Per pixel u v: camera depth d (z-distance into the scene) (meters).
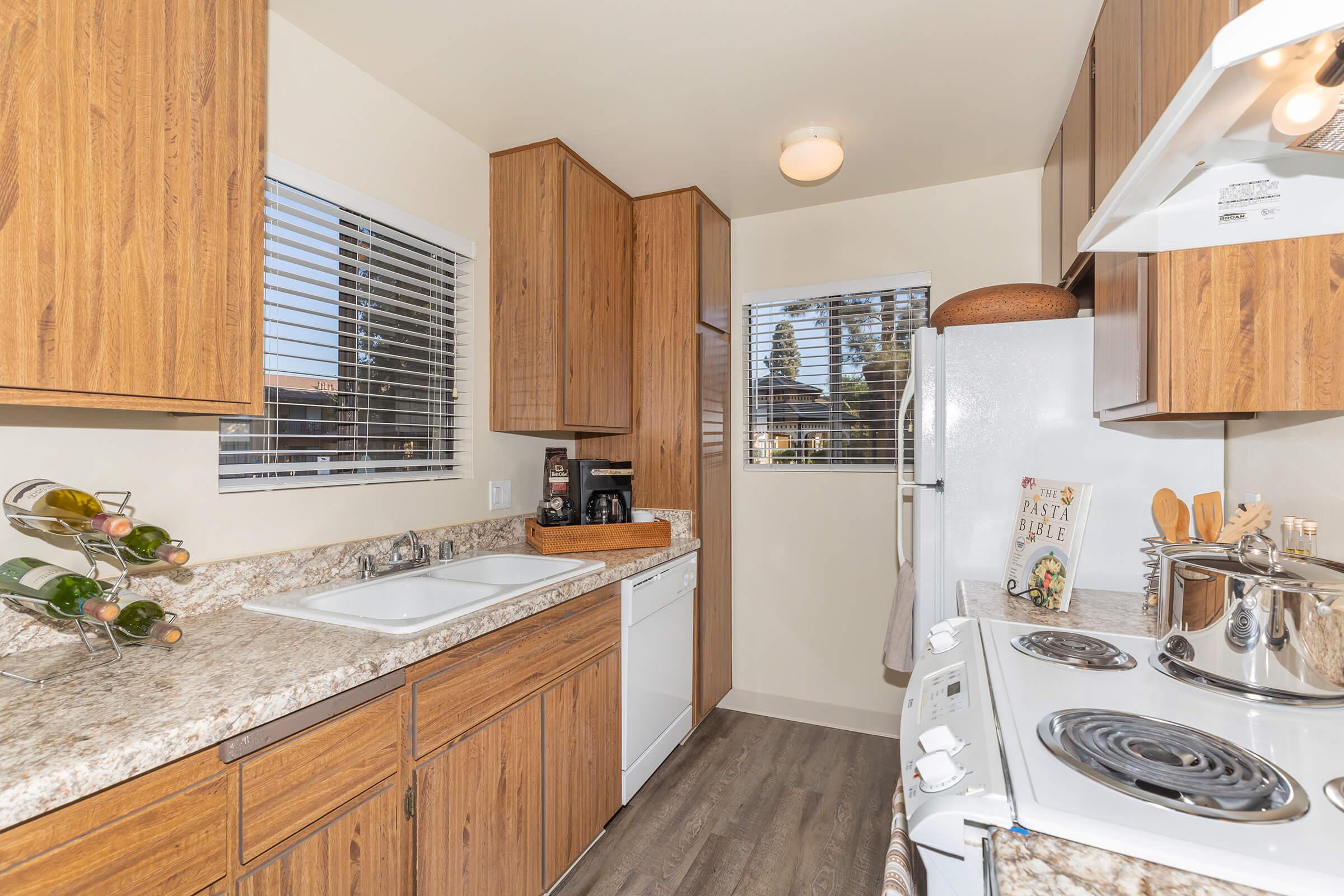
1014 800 0.63
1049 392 1.64
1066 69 1.78
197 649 1.14
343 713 1.07
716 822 1.99
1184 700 0.89
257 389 1.19
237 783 0.91
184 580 1.33
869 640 2.74
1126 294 1.27
